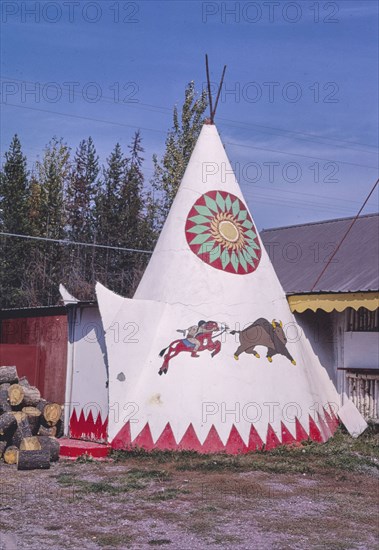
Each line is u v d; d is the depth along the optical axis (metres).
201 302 11.61
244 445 10.77
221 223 12.35
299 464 9.97
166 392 10.89
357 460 10.31
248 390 11.17
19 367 14.38
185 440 10.61
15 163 34.06
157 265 12.29
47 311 14.27
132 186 37.34
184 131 27.62
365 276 14.26
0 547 5.91
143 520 6.89
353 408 12.64
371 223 16.45
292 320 12.61
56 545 6.02
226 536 6.41
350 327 13.12
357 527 6.86
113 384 10.95
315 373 12.79
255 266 12.39
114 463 10.05
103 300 11.31
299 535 6.51
